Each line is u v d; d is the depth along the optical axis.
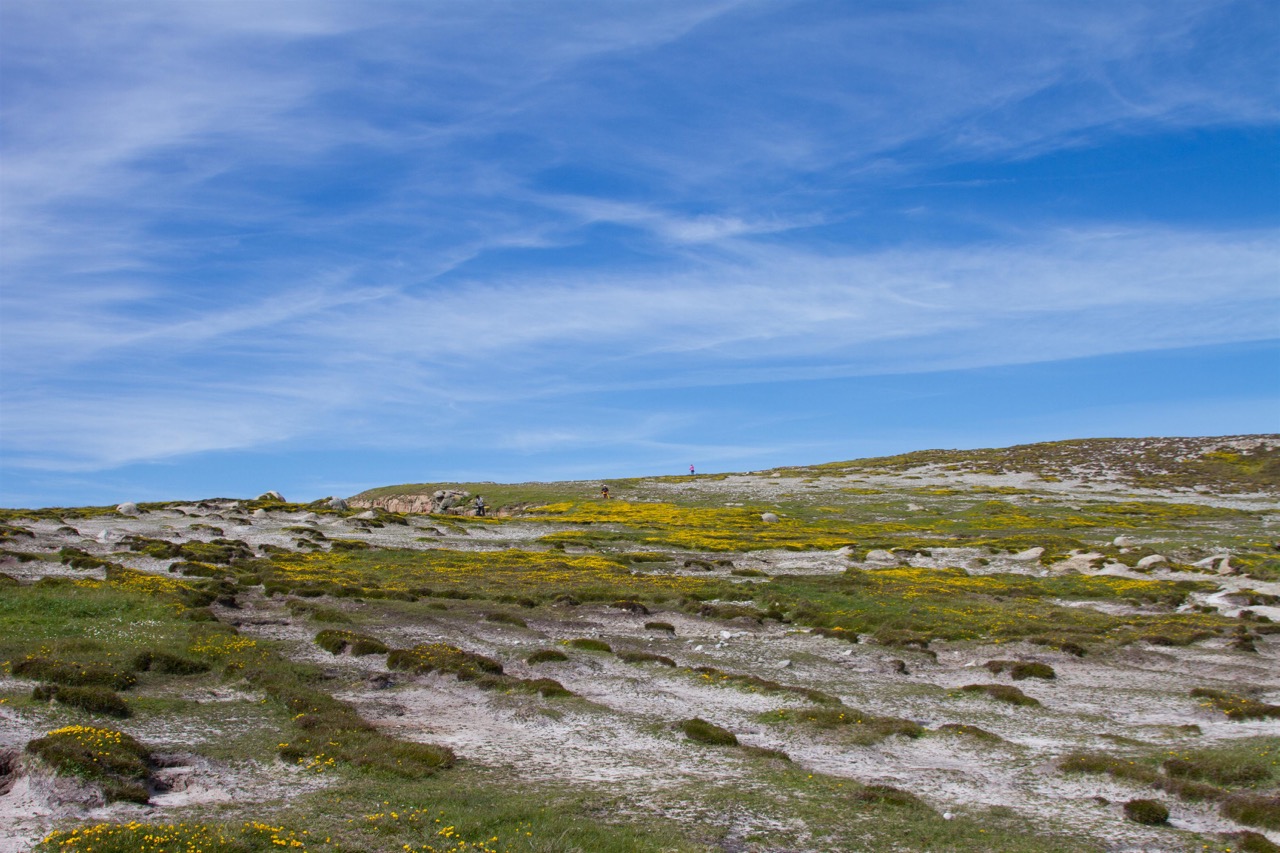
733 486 150.25
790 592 61.72
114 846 17.36
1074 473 153.75
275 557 69.44
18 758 22.14
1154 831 22.55
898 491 139.88
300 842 18.83
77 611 40.62
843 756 28.77
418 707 32.59
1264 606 59.88
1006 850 20.98
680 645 45.88
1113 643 47.34
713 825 21.62
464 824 20.83
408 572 66.50
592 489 145.12
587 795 23.45
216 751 25.48
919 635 49.41
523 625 48.00
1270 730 32.66
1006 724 33.34
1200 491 132.75
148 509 93.56
